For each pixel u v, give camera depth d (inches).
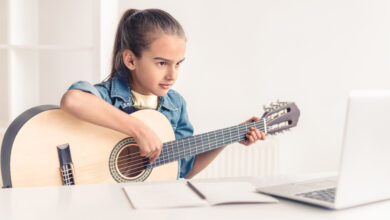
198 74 107.4
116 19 87.6
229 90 108.0
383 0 106.0
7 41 99.1
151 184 35.9
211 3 106.4
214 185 34.3
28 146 48.9
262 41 107.2
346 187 28.1
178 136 68.1
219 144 60.4
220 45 107.1
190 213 27.4
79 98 51.4
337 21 106.7
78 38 103.8
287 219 26.7
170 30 56.4
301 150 108.3
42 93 105.4
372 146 28.5
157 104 64.2
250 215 27.3
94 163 52.2
